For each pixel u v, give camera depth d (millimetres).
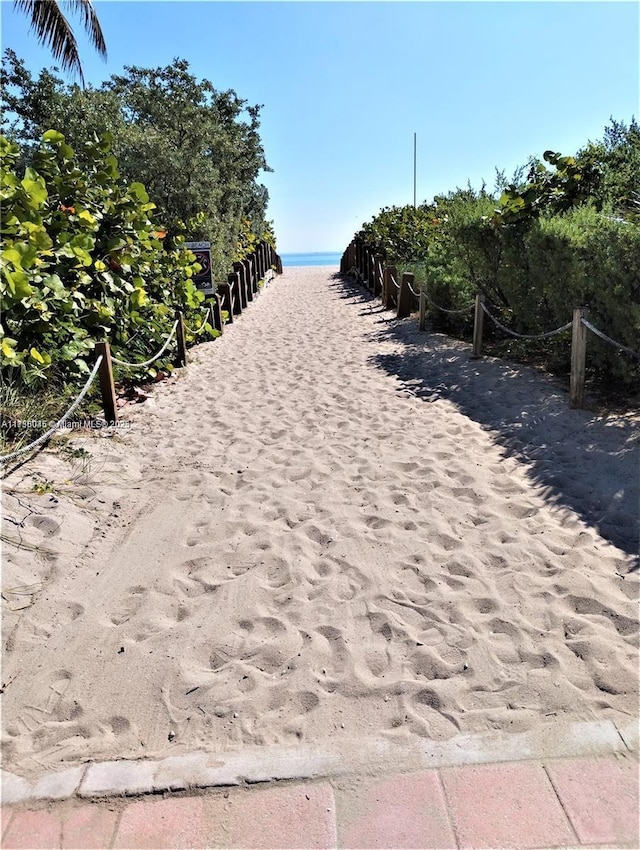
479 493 3998
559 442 4688
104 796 1976
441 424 5480
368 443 5121
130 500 4160
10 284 4289
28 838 1846
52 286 4965
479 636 2658
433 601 2920
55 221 5578
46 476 4121
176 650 2662
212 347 10180
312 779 2006
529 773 1991
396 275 13484
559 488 3977
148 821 1890
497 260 7605
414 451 4848
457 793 1935
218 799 1956
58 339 5406
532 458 4504
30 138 16453
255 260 19422
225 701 2377
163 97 16547
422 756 2074
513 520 3627
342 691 2402
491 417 5508
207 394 7109
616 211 6516
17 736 2236
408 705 2314
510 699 2311
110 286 6164
